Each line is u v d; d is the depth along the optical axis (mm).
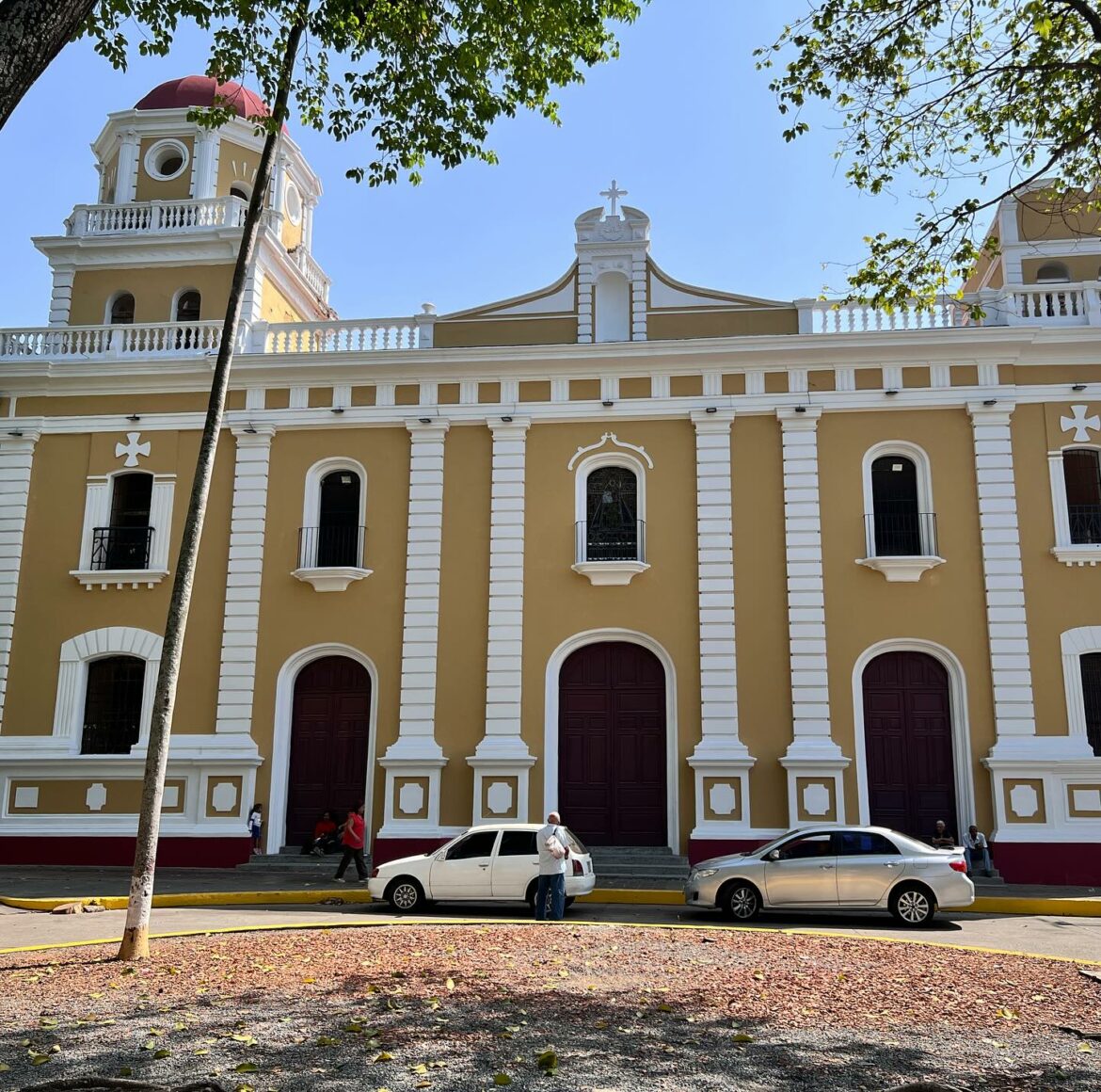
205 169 27281
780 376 22531
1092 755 20125
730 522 21969
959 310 22938
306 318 30234
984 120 12859
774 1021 8766
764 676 21234
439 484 22953
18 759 22500
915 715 21078
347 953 11680
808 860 15211
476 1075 7395
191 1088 6691
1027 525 21328
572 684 22109
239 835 21656
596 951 11758
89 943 12820
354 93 14203
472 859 16125
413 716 21844
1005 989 9891
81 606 23406
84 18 7195
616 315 23797
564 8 13383
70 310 26250
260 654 22672
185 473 23812
